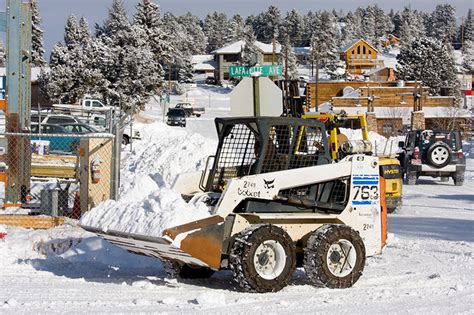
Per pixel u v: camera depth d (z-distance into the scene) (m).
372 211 11.62
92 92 69.56
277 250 10.46
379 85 80.31
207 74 161.75
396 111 73.06
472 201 25.59
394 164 21.97
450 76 111.31
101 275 12.16
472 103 104.06
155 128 47.41
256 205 10.88
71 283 11.12
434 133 30.94
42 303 9.50
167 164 30.64
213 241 10.20
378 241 11.66
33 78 87.12
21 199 18.81
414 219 20.88
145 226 10.23
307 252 10.81
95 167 17.02
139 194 11.65
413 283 11.38
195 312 9.06
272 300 9.94
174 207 10.27
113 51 70.69
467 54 175.50
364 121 19.36
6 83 18.59
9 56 18.59
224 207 10.49
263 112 15.40
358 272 11.03
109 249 13.76
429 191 28.86
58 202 17.61
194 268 11.93
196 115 86.44
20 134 16.86
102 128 32.91
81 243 13.90
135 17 84.50
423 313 9.27
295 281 11.54
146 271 12.71
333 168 11.30
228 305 9.55
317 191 11.37
